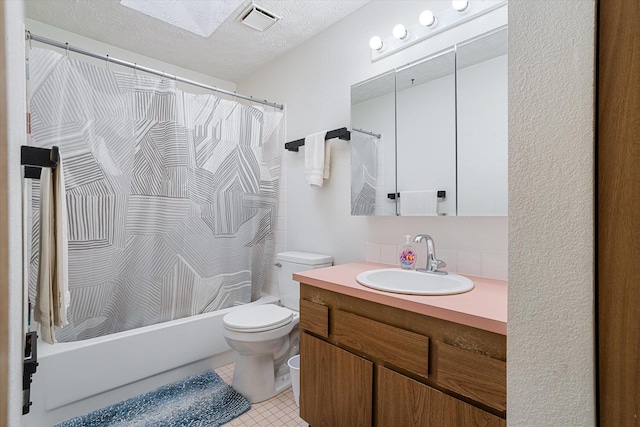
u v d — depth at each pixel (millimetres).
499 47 1409
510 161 562
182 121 2088
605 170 448
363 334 1264
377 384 1221
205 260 2215
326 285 1409
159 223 2010
